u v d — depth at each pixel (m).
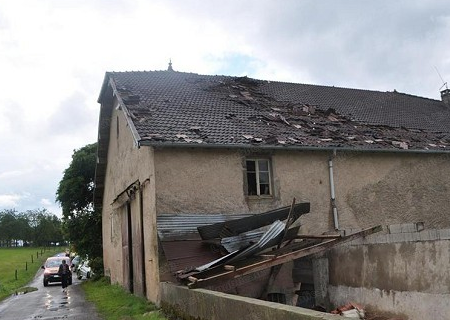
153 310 10.67
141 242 13.00
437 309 8.09
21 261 50.38
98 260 24.80
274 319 5.30
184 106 14.20
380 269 9.44
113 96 17.31
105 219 21.78
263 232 11.55
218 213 11.89
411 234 8.70
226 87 17.30
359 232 10.22
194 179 11.79
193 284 8.62
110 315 11.23
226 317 6.52
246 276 11.09
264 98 17.08
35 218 101.25
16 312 13.62
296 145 12.88
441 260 8.03
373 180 14.29
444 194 15.48
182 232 11.29
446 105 22.39
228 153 12.36
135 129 11.73
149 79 16.17
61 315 12.15
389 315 9.14
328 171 13.65
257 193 12.71
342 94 20.11
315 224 13.12
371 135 15.41
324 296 10.98
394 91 22.59
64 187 27.78
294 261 11.99
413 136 16.45
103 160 20.41
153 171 11.49
